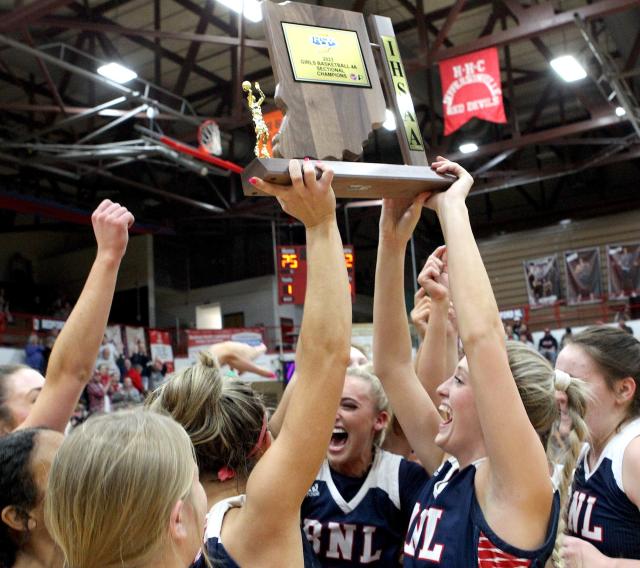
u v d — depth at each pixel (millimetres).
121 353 13523
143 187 15281
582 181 21141
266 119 9164
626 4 9562
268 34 1395
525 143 14180
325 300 1266
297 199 1249
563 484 1599
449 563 1386
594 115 13727
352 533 2045
